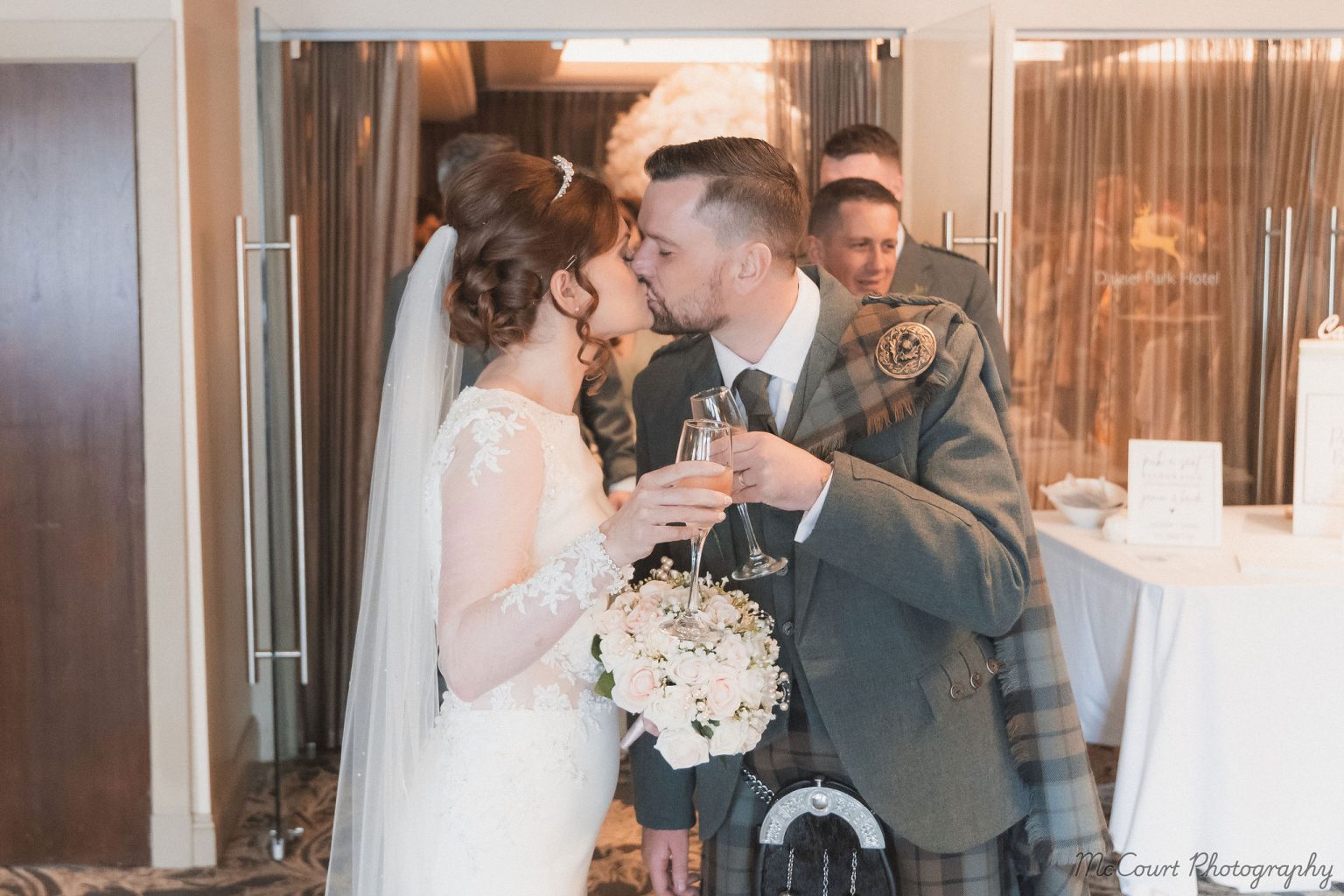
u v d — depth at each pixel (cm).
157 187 321
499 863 164
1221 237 421
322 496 401
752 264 164
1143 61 414
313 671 411
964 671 166
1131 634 283
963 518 152
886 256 311
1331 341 326
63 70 318
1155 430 427
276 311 347
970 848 163
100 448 326
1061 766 170
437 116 399
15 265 321
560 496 163
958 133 355
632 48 399
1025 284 421
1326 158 418
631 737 172
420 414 172
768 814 170
